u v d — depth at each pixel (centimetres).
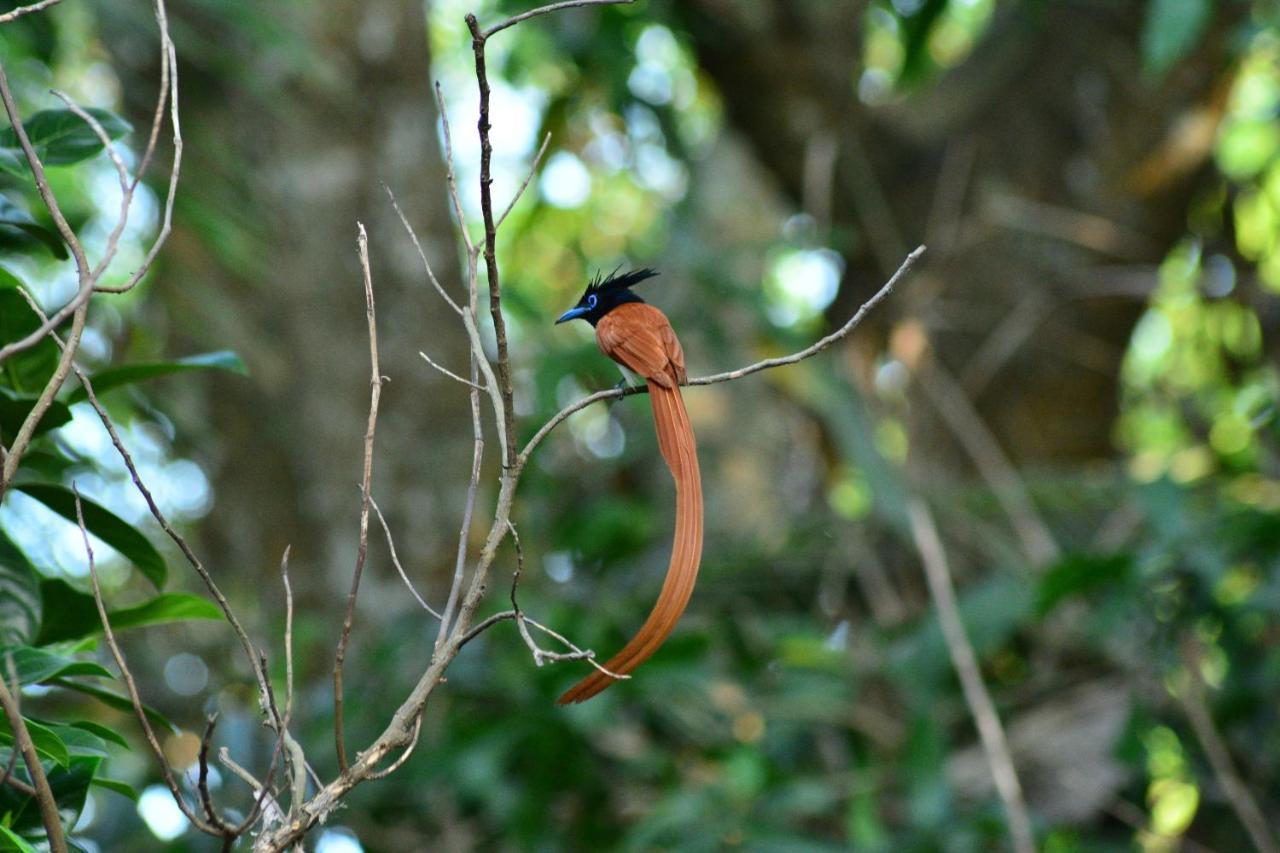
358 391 1281
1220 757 1111
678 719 1212
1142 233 1531
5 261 676
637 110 1675
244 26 905
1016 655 1378
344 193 1273
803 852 1053
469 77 2042
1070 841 1166
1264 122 1614
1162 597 1199
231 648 1368
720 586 1331
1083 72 1536
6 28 804
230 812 1066
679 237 1361
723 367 1398
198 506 1482
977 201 1530
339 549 1275
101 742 520
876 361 1519
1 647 523
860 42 1555
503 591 1190
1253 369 1562
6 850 463
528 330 1443
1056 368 1536
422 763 1092
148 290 1083
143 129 973
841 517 1361
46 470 631
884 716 1253
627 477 1639
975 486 1379
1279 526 1170
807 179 1562
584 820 1167
